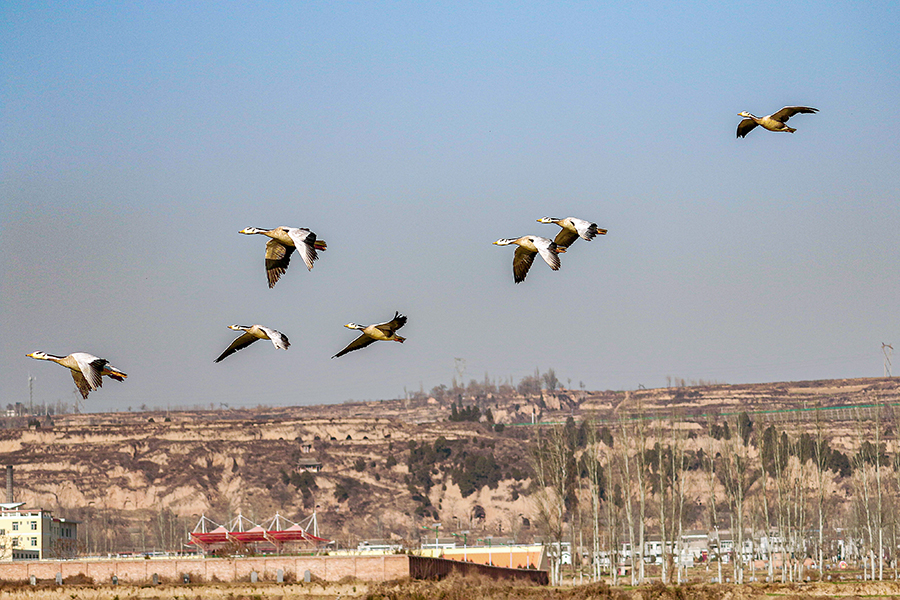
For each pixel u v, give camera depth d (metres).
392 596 65.00
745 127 34.69
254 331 31.05
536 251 32.19
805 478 127.12
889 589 81.06
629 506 107.50
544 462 111.62
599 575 114.75
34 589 68.50
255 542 95.81
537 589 73.12
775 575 117.81
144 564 71.88
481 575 79.19
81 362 27.91
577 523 128.62
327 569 70.50
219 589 67.88
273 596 65.81
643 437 116.25
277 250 31.23
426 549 110.38
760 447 117.75
